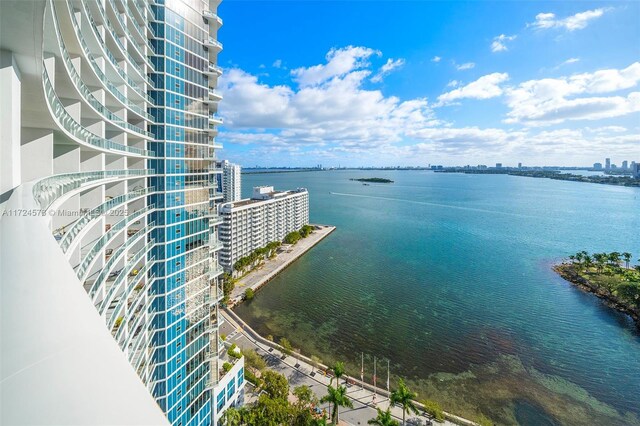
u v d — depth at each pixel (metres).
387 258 139.88
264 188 173.62
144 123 39.78
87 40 26.84
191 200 45.62
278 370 65.81
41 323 5.00
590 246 157.75
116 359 4.57
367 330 81.00
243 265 116.81
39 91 17.80
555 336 78.00
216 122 50.19
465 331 80.12
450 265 129.62
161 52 41.22
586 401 58.41
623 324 83.75
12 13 13.42
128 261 34.38
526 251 149.38
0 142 15.69
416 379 63.91
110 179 28.19
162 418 3.31
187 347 45.19
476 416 55.16
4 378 3.66
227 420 47.16
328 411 55.09
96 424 2.93
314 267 129.25
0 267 6.55
